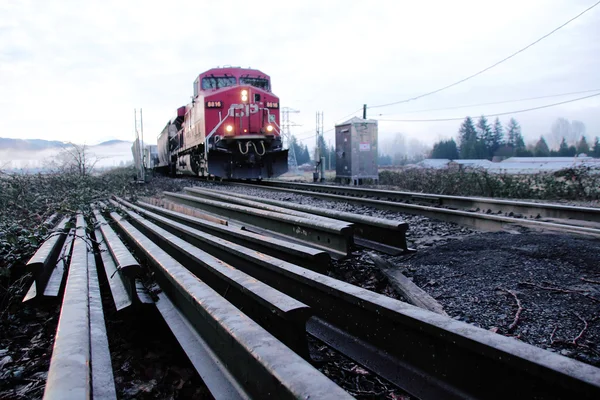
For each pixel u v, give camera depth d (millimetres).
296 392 1286
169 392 2137
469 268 3779
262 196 10703
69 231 5414
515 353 1577
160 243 4824
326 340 2545
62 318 2180
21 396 2162
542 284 3260
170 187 15445
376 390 2137
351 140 17438
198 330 2316
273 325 2266
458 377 1817
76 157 17188
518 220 5363
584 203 8984
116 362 2461
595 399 1333
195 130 17641
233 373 1812
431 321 1931
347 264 4129
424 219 6625
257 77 17641
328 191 12188
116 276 3473
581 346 2342
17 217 7180
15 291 3635
